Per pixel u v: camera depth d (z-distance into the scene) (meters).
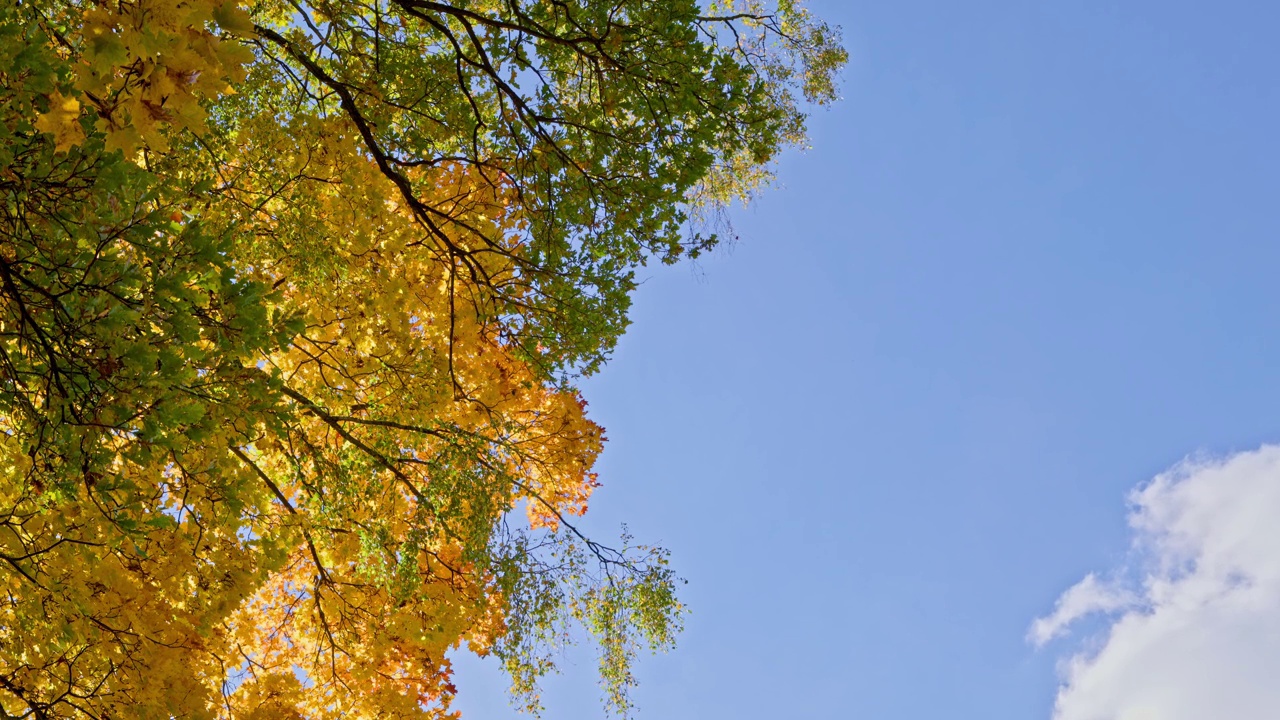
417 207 7.04
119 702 4.68
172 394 3.23
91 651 4.64
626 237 7.01
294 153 6.02
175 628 5.09
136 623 4.75
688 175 6.66
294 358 6.93
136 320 3.07
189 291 3.22
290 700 6.90
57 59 2.97
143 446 3.30
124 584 4.78
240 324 3.43
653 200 6.77
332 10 6.79
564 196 7.01
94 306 3.07
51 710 4.46
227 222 5.39
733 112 6.71
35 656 4.52
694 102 6.45
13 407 3.45
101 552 4.66
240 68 3.60
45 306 3.13
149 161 4.85
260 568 5.10
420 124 6.99
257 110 5.81
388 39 7.04
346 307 6.66
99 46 3.11
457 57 6.82
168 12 3.22
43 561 4.25
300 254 5.74
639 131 6.79
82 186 3.03
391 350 7.00
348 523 7.49
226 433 4.00
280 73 6.14
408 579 7.47
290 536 5.79
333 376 7.02
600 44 6.56
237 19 3.51
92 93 3.21
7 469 4.15
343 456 7.35
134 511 3.45
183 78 3.35
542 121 7.00
